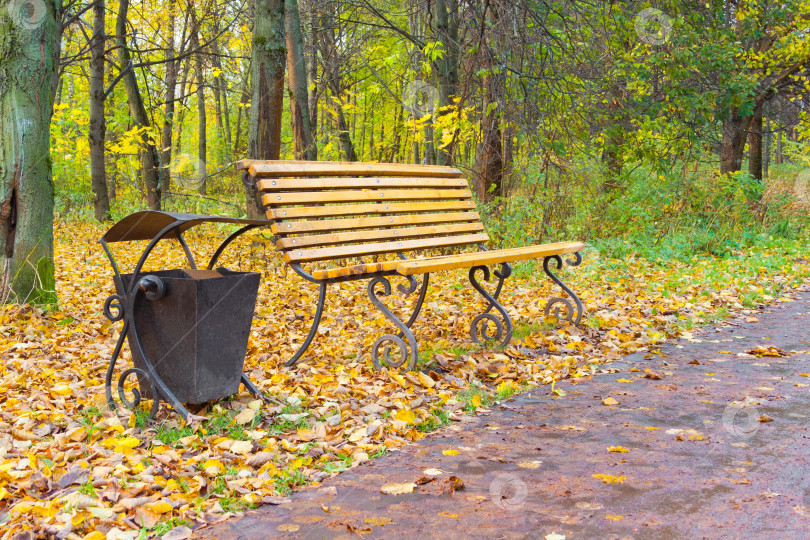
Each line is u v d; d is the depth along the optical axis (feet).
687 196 35.81
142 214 9.52
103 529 6.46
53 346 13.99
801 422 9.18
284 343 15.08
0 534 6.17
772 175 81.76
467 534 6.15
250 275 9.83
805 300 20.34
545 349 14.34
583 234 31.27
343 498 7.13
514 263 25.13
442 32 31.14
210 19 54.13
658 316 17.79
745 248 32.24
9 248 16.78
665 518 6.34
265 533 6.33
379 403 10.51
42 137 17.07
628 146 36.01
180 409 9.27
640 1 31.32
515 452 8.42
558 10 27.09
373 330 16.29
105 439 8.68
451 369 12.57
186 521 6.61
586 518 6.41
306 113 32.37
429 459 8.27
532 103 26.17
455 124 28.14
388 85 63.77
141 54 55.36
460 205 16.96
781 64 47.57
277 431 9.23
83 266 26.73
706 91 37.81
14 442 8.60
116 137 48.14
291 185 12.87
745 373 12.14
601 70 29.55
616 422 9.53
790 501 6.62
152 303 9.44
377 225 14.51
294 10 31.60
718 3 40.63
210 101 94.02
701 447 8.34
